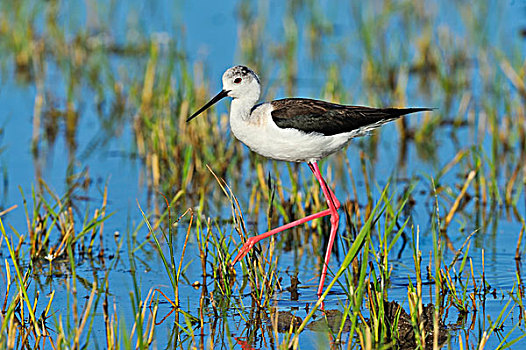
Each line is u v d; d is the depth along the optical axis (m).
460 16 20.77
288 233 11.55
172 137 13.59
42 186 12.90
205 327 8.71
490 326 8.03
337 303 9.26
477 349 7.99
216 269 9.62
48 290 9.59
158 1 22.45
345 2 22.44
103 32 20.45
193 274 10.12
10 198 12.43
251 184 13.21
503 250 10.64
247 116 10.10
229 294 9.28
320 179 10.37
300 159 10.29
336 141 10.12
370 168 13.75
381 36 19.56
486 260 10.32
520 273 9.87
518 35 19.25
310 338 8.40
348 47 19.58
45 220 10.61
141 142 14.38
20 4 19.94
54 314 8.59
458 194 12.62
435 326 7.63
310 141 9.96
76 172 13.59
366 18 20.45
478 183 12.42
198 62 17.92
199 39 19.77
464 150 14.30
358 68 18.41
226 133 13.84
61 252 10.63
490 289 9.45
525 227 11.34
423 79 18.05
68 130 15.40
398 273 10.04
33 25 20.11
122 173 13.61
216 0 22.75
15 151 14.44
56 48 19.66
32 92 17.30
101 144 14.94
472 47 19.09
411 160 14.05
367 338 7.48
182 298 9.43
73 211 12.04
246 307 9.19
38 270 10.17
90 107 16.70
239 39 19.25
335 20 21.27
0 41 20.08
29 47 18.91
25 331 8.53
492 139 14.12
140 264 10.42
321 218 11.45
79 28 19.86
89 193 12.73
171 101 14.80
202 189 12.18
